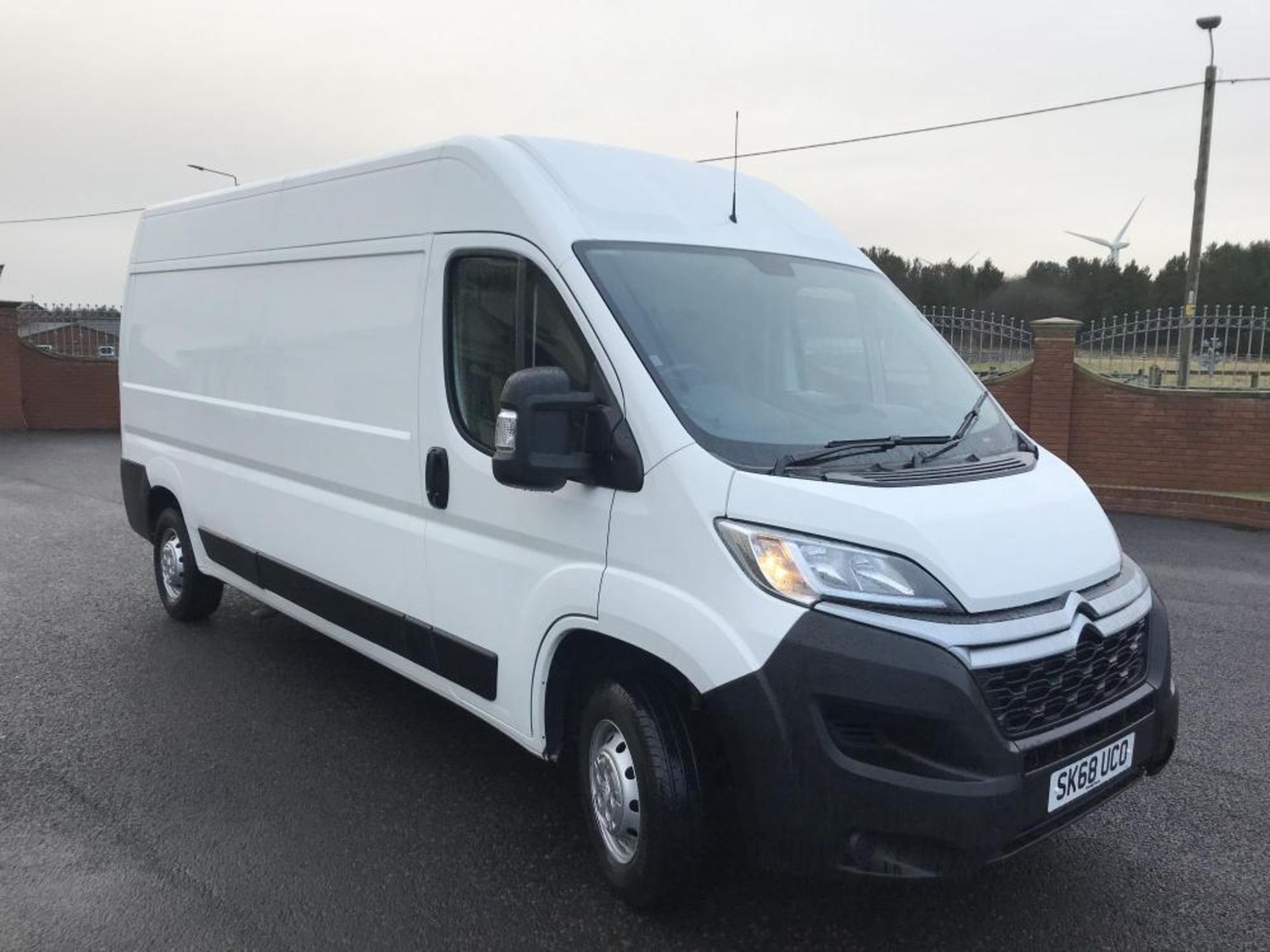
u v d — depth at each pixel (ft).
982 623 9.12
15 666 18.60
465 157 12.71
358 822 12.85
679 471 9.88
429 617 13.39
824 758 8.94
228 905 10.96
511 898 11.18
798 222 14.32
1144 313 43.42
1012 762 8.96
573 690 11.96
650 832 10.30
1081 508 10.93
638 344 10.57
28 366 66.18
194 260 19.33
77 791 13.60
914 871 8.93
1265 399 37.81
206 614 21.42
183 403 19.69
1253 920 10.85
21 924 10.58
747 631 9.21
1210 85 70.23
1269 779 14.23
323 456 15.30
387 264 13.96
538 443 10.06
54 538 30.68
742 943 10.41
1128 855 12.17
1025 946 10.39
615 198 12.25
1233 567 28.27
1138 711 10.36
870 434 11.10
